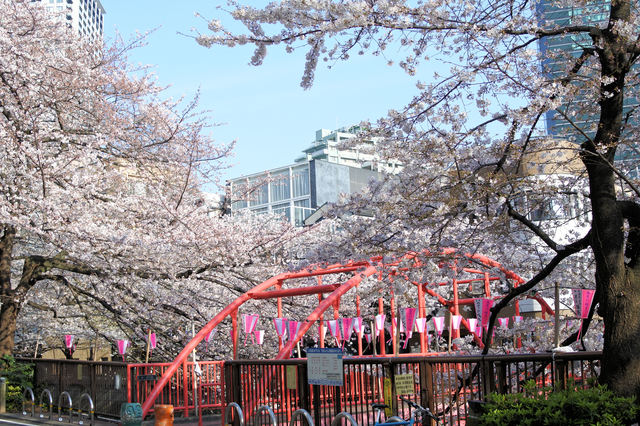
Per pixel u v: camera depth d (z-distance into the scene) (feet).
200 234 61.26
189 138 69.51
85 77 62.54
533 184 35.01
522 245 44.47
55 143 64.44
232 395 41.73
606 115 27.50
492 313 34.99
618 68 27.32
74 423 48.29
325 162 177.99
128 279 62.34
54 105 63.57
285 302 73.92
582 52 33.17
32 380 59.93
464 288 87.61
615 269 25.11
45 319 80.84
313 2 28.17
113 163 70.18
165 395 55.67
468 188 33.37
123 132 67.31
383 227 36.81
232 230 65.98
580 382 26.27
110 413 50.31
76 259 60.64
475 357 27.58
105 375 51.57
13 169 58.95
